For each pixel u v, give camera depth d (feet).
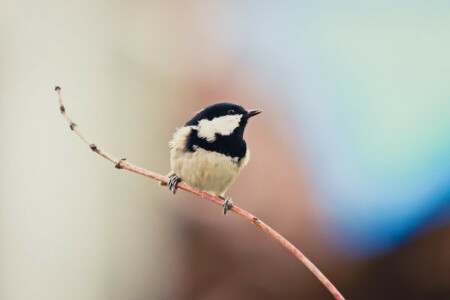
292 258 39.14
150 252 37.83
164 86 39.81
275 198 39.88
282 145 40.50
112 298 36.17
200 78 41.16
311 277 38.93
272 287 38.34
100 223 35.22
